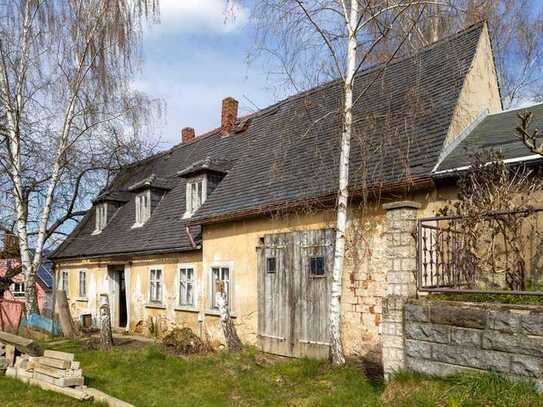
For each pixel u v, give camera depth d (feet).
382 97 41.24
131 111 63.67
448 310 20.93
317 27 31.81
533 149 21.75
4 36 58.59
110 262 63.36
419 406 19.35
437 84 37.65
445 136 31.86
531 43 69.72
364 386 25.04
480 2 39.22
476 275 24.32
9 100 59.26
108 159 71.87
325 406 23.17
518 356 18.71
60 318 53.72
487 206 22.67
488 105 38.96
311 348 35.53
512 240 24.13
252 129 59.00
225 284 44.78
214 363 34.17
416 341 21.94
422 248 23.15
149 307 55.83
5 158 62.03
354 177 34.47
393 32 32.78
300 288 36.96
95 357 37.35
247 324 41.60
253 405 25.21
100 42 59.88
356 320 33.14
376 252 32.40
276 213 38.45
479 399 18.53
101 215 74.28
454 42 39.65
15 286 110.22
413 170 30.66
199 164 53.01
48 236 73.97
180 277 51.57
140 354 37.47
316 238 36.22
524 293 18.88
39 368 29.12
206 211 46.88
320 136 42.83
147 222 61.21
